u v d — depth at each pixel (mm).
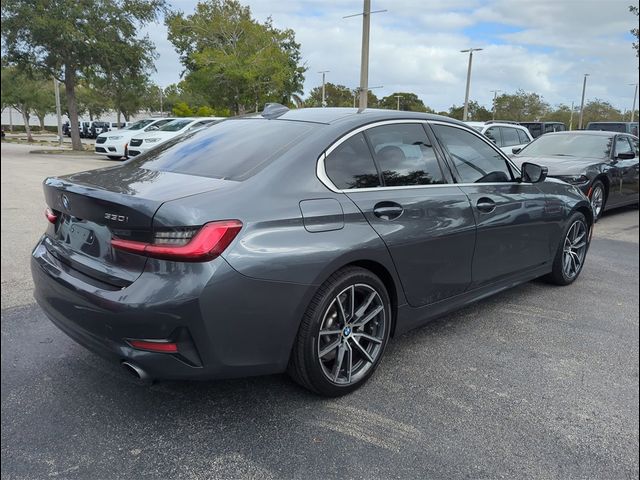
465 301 3840
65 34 23125
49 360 3322
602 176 8734
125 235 2465
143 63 26594
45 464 2377
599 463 2506
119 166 3373
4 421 2670
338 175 2961
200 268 2338
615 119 65875
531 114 61469
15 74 26328
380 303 3104
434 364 3445
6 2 22766
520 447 2600
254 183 2658
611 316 4426
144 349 2385
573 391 3158
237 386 3080
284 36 33062
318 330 2756
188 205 2387
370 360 3094
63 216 2928
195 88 33688
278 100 33656
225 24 31328
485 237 3814
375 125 3283
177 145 3490
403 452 2525
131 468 2367
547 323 4234
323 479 2324
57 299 2707
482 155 4035
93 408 2814
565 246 5078
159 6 26172
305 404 2908
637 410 2973
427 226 3297
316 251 2658
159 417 2752
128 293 2367
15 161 18656
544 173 4250
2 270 5199
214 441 2566
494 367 3430
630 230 8547
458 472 2402
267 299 2516
